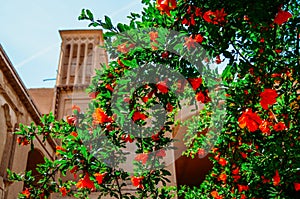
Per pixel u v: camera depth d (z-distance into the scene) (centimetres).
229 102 370
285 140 376
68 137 391
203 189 613
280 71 355
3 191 901
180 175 1691
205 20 325
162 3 284
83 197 526
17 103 1037
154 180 400
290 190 465
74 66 2170
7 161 940
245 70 342
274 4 307
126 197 407
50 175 457
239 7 304
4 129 953
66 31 2303
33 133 471
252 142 426
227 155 473
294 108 403
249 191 484
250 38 364
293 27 363
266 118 385
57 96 1928
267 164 426
